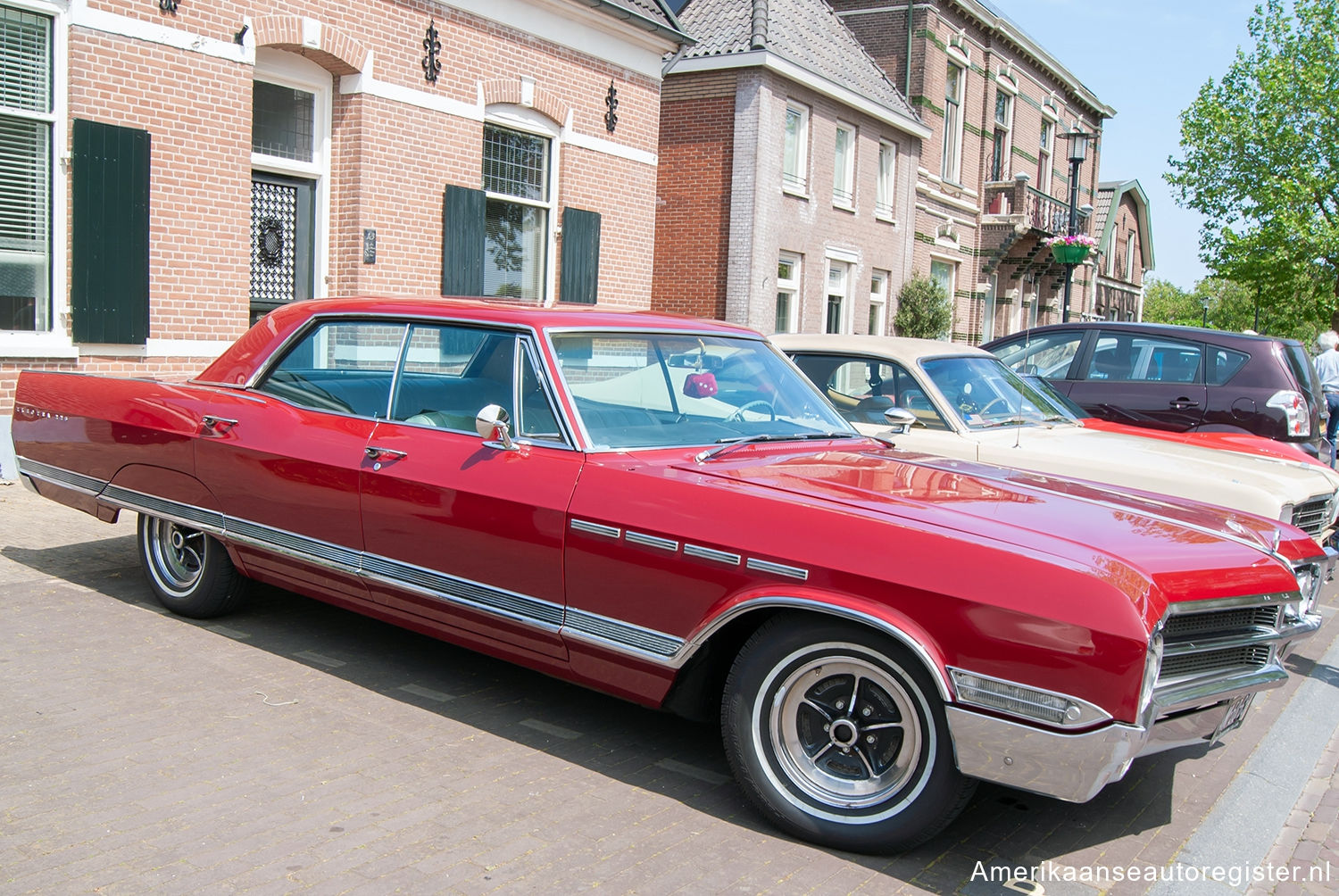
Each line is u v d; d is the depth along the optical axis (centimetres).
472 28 1080
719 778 364
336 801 325
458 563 382
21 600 506
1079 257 2030
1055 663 278
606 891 283
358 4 967
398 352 425
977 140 2369
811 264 1791
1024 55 2552
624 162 1302
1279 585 324
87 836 294
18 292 784
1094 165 3166
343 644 478
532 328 391
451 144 1072
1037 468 565
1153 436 648
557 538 355
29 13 768
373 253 1007
